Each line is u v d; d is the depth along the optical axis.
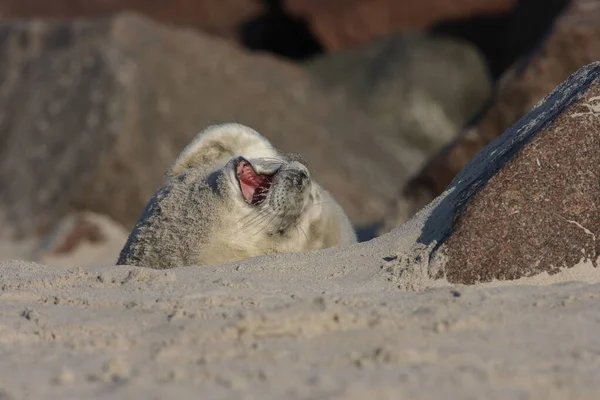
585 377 16.05
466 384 15.55
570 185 23.33
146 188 79.25
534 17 109.75
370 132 97.31
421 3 119.56
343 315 19.17
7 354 18.59
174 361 17.61
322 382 15.74
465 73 113.69
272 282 23.89
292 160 31.98
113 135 80.62
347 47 119.38
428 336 18.39
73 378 16.73
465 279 23.00
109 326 20.28
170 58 87.75
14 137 84.12
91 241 64.38
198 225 29.28
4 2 119.44
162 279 24.38
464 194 24.92
